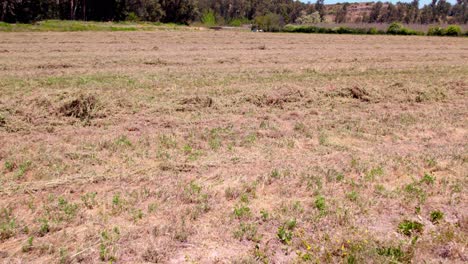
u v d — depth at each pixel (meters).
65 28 32.75
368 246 4.63
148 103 9.88
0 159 6.56
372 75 16.28
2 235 4.54
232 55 21.02
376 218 5.39
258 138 8.21
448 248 4.77
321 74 16.00
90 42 24.34
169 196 5.57
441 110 11.00
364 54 24.22
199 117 9.30
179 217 5.07
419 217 5.45
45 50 19.81
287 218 5.18
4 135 7.52
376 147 8.01
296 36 37.84
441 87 13.62
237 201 5.61
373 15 122.12
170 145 7.47
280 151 7.54
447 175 6.73
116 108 9.30
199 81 13.20
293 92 11.30
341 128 9.05
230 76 14.55
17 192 5.48
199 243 4.62
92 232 4.66
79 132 7.93
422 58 23.25
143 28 39.19
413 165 7.02
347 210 5.44
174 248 4.50
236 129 8.59
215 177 6.27
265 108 10.35
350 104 11.19
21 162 6.39
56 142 7.36
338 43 31.66
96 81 12.42
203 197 5.57
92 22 44.72
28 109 8.40
